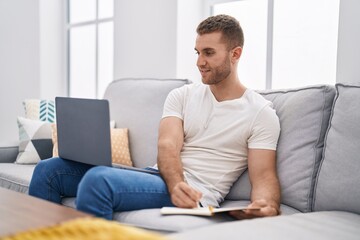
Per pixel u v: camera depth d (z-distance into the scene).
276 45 2.42
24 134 2.73
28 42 3.84
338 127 1.61
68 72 3.86
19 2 3.91
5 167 2.52
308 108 1.74
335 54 2.15
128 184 1.52
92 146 1.58
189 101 1.88
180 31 2.67
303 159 1.69
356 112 1.57
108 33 3.43
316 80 2.24
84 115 1.58
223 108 1.81
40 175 1.77
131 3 2.97
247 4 2.57
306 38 2.28
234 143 1.77
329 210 1.57
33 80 3.80
